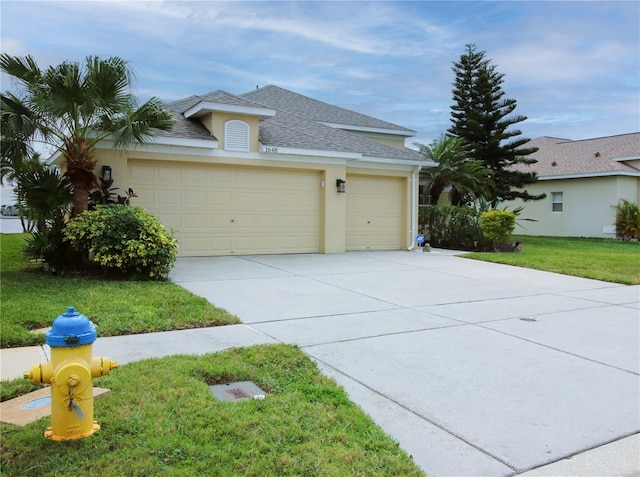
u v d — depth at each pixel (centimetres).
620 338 565
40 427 308
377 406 368
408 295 801
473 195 1895
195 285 847
